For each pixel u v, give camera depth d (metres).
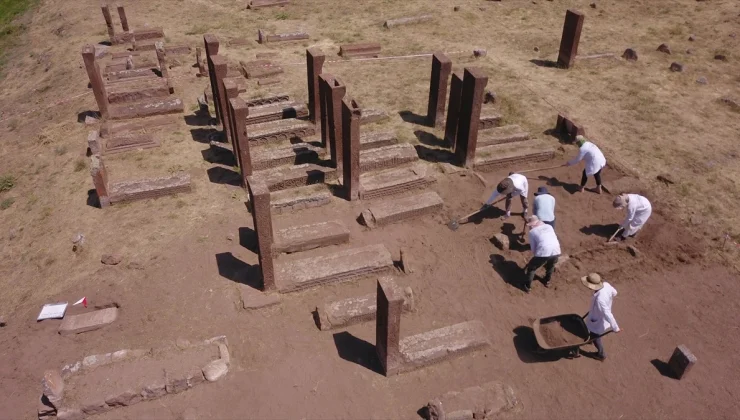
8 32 23.47
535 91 16.64
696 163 13.58
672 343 9.36
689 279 10.52
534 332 9.02
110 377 8.37
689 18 21.27
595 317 8.60
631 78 17.42
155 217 11.67
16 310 9.88
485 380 8.73
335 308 9.46
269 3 22.89
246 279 10.20
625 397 8.54
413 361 8.72
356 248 10.78
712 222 11.79
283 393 8.44
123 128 14.67
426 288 10.27
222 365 8.62
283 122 14.49
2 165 14.14
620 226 11.34
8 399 8.44
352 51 18.67
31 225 11.88
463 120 12.80
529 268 9.91
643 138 14.55
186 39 20.02
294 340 9.21
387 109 15.59
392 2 23.11
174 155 13.70
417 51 19.12
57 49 20.27
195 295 9.93
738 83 17.20
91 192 12.50
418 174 12.73
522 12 22.38
